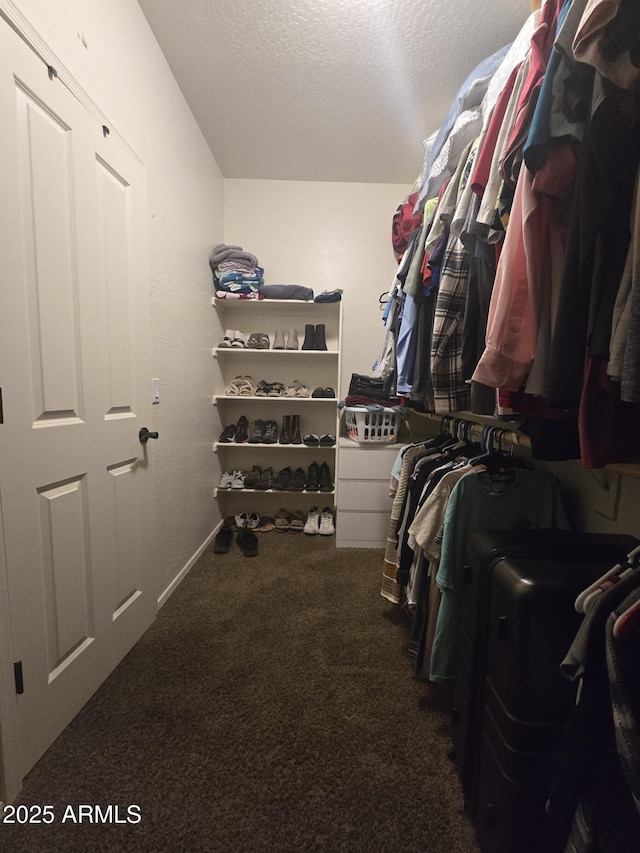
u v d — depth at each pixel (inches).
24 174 32.2
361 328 100.7
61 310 37.1
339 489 85.0
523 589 25.4
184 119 67.8
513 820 25.0
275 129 76.8
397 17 52.0
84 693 41.0
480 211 30.9
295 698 42.7
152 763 34.8
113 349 46.1
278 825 30.0
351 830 29.8
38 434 34.3
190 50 57.9
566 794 21.2
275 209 97.0
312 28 53.9
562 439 28.9
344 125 75.4
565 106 21.9
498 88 33.9
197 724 39.0
